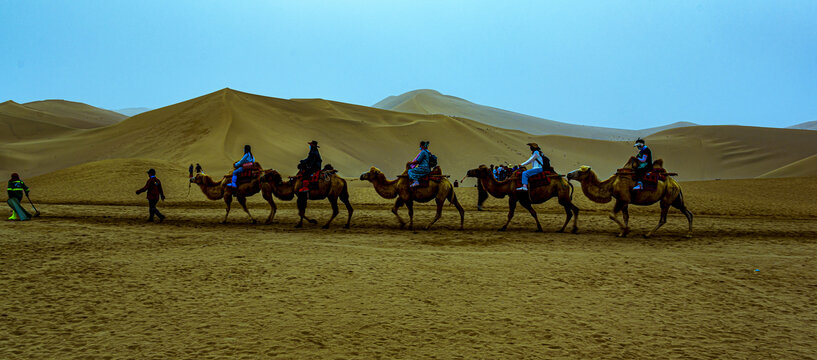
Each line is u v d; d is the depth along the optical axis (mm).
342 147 92750
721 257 11445
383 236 14492
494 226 17156
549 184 15328
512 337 6039
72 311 6926
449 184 16203
